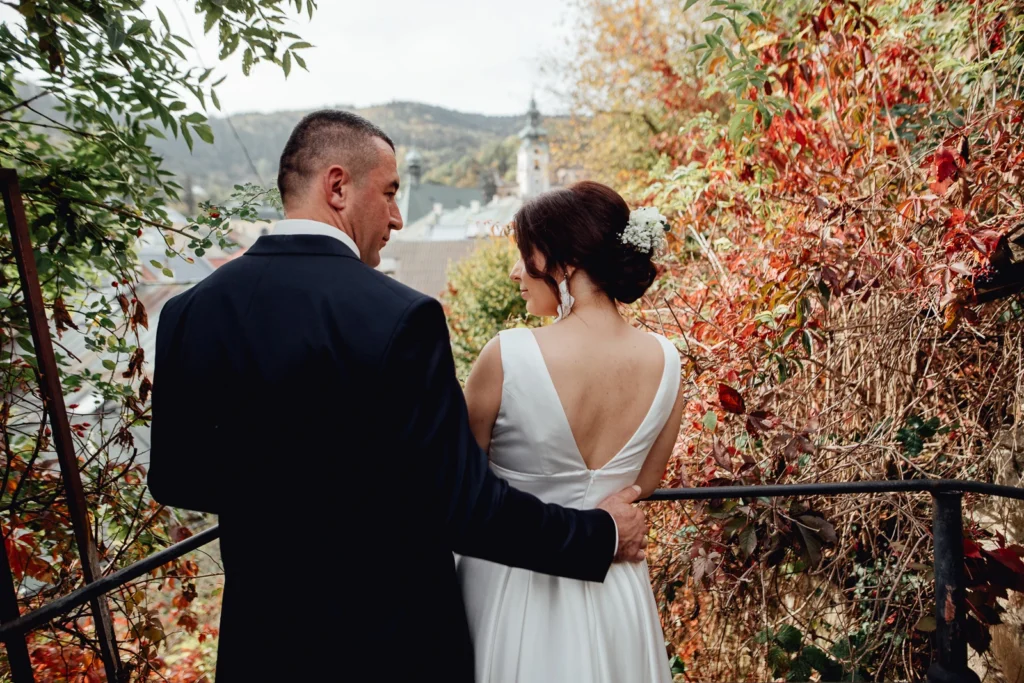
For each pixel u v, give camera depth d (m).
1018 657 2.23
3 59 1.88
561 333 1.27
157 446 1.11
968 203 2.29
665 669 1.38
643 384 1.30
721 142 3.47
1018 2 2.54
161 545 2.63
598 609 1.29
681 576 2.71
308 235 1.11
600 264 1.27
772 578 2.54
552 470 1.26
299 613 1.04
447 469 0.99
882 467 2.35
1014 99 2.38
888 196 2.64
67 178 2.12
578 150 14.04
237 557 1.09
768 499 2.32
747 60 2.81
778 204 3.15
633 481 1.36
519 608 1.30
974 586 2.05
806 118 3.14
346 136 1.15
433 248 42.09
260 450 1.02
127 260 2.27
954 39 3.01
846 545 2.44
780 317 2.63
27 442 2.23
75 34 1.91
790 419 2.73
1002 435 2.32
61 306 2.16
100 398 2.53
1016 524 2.27
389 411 0.97
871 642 2.24
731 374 2.65
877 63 3.01
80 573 2.34
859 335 2.62
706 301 3.17
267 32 2.00
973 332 2.40
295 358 0.99
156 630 2.37
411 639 1.08
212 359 1.04
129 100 2.16
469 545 1.02
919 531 2.22
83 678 2.17
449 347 1.05
